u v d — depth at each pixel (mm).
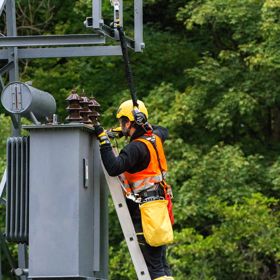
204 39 41594
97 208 16172
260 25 36812
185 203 34750
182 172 35438
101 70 41094
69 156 15359
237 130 39000
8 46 17578
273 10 35812
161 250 15984
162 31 43156
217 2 36938
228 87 37750
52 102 19156
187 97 36656
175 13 42562
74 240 15266
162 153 16047
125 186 15898
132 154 15547
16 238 16094
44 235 15320
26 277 19188
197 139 38344
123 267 33625
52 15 41250
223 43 41000
